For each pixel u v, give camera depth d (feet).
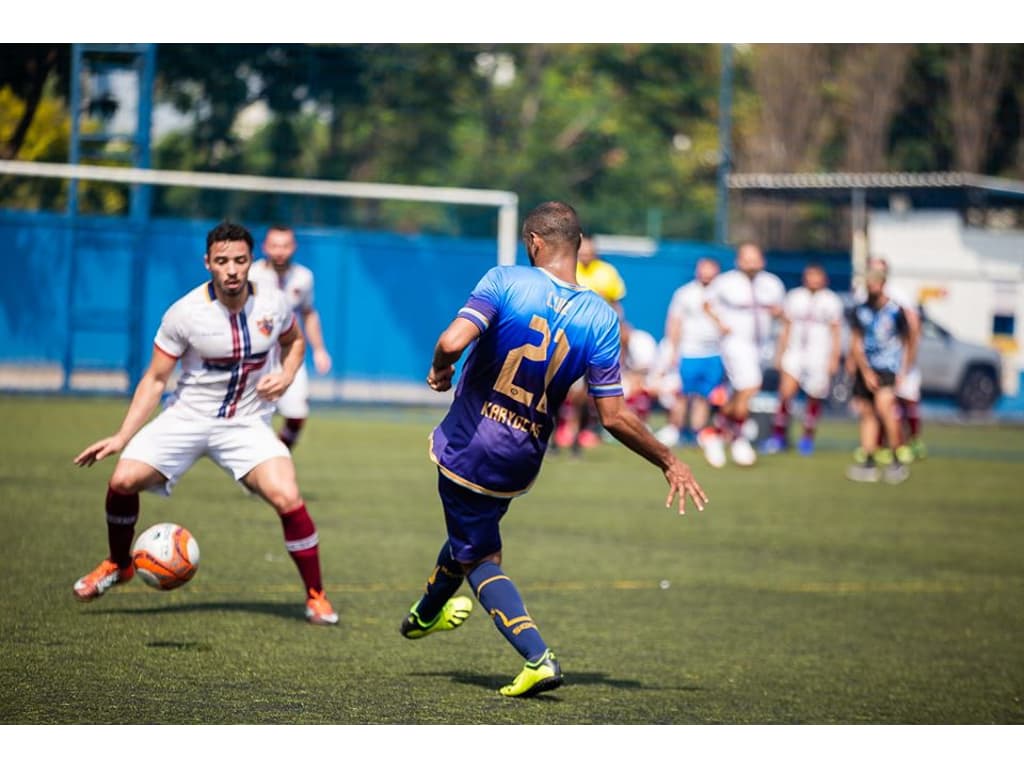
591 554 81.00
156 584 52.44
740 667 53.57
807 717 46.37
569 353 44.80
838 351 156.15
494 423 45.32
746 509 104.68
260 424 58.49
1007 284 236.63
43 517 82.58
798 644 58.39
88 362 182.50
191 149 213.25
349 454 134.62
